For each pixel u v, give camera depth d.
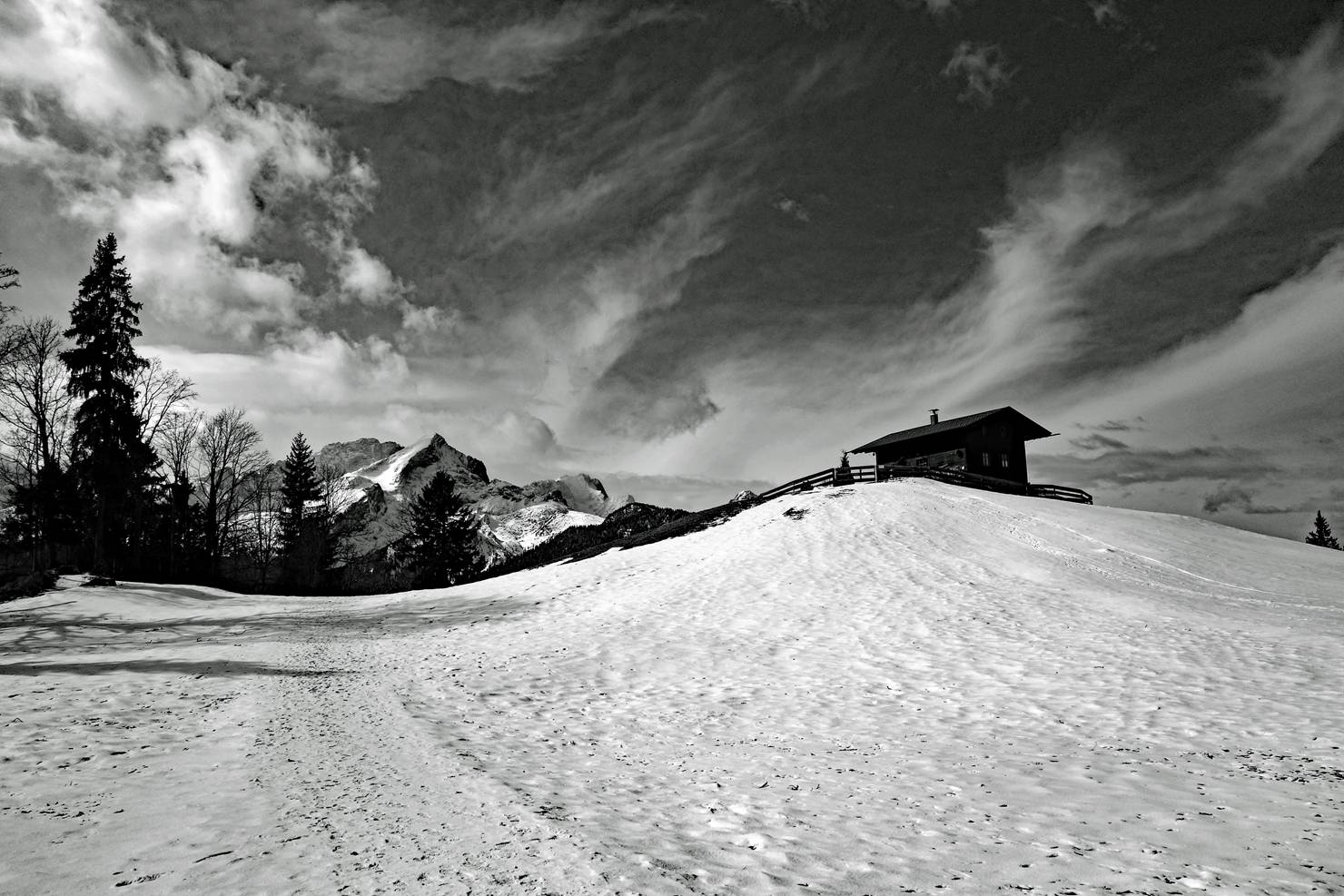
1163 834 6.21
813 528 31.52
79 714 11.27
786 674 15.48
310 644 20.89
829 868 5.54
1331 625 16.42
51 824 6.49
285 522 64.31
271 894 4.99
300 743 9.81
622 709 12.92
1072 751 9.23
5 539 46.19
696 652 18.17
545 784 8.04
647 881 5.21
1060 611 19.39
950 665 15.27
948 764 8.89
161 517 50.09
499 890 5.04
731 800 7.52
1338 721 9.66
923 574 24.64
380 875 5.33
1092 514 34.44
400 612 28.52
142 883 5.18
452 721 11.71
